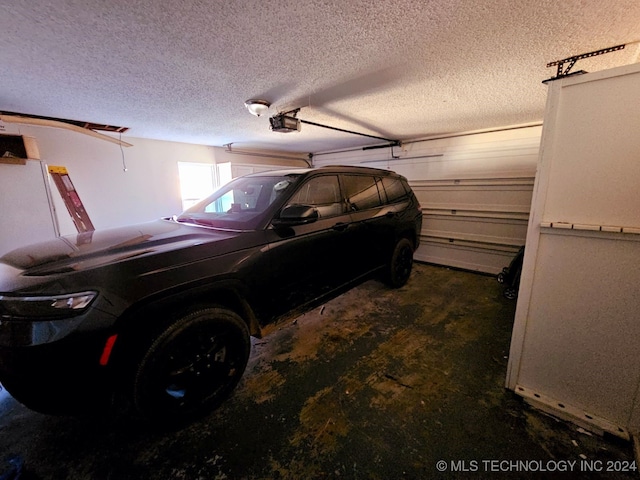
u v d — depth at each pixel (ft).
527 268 5.37
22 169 9.80
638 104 3.96
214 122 11.68
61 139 12.19
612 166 4.28
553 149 4.75
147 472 4.50
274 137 15.67
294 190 7.70
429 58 6.14
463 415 5.46
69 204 11.64
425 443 4.88
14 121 9.81
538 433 5.01
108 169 13.80
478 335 8.53
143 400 4.69
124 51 5.50
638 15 4.53
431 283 13.57
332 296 8.60
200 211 8.93
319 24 4.74
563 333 5.16
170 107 9.39
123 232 6.93
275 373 6.89
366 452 4.75
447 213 16.31
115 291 4.36
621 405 4.73
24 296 4.08
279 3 4.14
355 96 8.64
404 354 7.59
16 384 4.01
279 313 6.95
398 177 12.94
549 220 4.98
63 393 4.13
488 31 5.06
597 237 4.58
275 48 5.56
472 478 4.26
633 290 4.42
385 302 11.18
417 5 4.26
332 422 5.38
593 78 4.22
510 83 7.72
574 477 4.23
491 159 14.29
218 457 4.72
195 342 5.27
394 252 11.64
